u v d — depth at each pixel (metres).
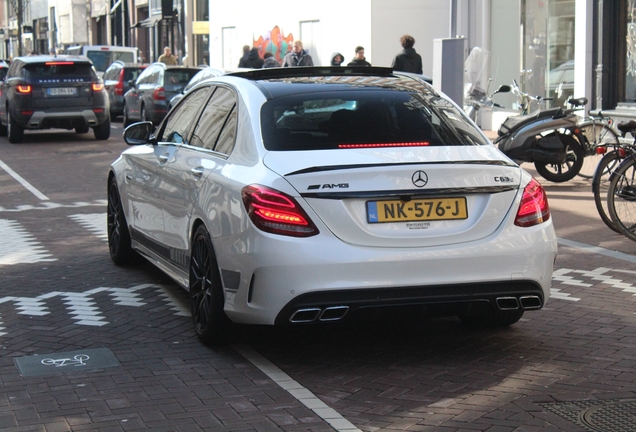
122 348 6.68
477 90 21.08
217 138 6.96
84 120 25.48
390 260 5.82
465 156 6.19
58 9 77.38
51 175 18.28
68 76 25.34
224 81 7.39
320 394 5.66
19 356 6.52
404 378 5.95
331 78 7.16
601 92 21.14
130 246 9.34
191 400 5.55
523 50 24.27
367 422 5.17
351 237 5.84
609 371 6.05
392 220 5.90
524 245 6.07
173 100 22.47
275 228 5.81
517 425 5.09
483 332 7.05
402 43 23.62
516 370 6.09
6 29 94.88
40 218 13.05
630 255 10.00
